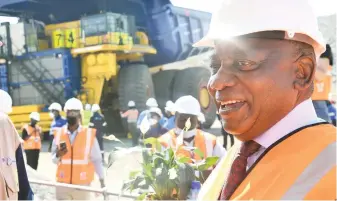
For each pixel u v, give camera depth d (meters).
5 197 3.49
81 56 13.34
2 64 13.98
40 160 10.16
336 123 4.15
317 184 0.90
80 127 5.10
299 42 1.02
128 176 2.13
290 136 1.01
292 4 1.00
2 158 3.49
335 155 0.92
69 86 13.12
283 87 1.01
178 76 13.81
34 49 13.73
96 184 6.02
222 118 1.08
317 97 3.17
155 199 1.95
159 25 13.59
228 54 1.03
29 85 13.83
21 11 13.61
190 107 3.92
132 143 11.60
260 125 1.04
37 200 3.64
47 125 13.13
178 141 2.08
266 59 1.00
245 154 1.09
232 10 1.03
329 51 2.87
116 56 14.06
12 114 13.56
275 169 0.98
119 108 13.36
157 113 7.84
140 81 12.73
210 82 1.07
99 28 12.74
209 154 3.92
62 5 13.00
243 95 1.02
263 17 0.99
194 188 1.92
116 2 12.95
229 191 1.08
